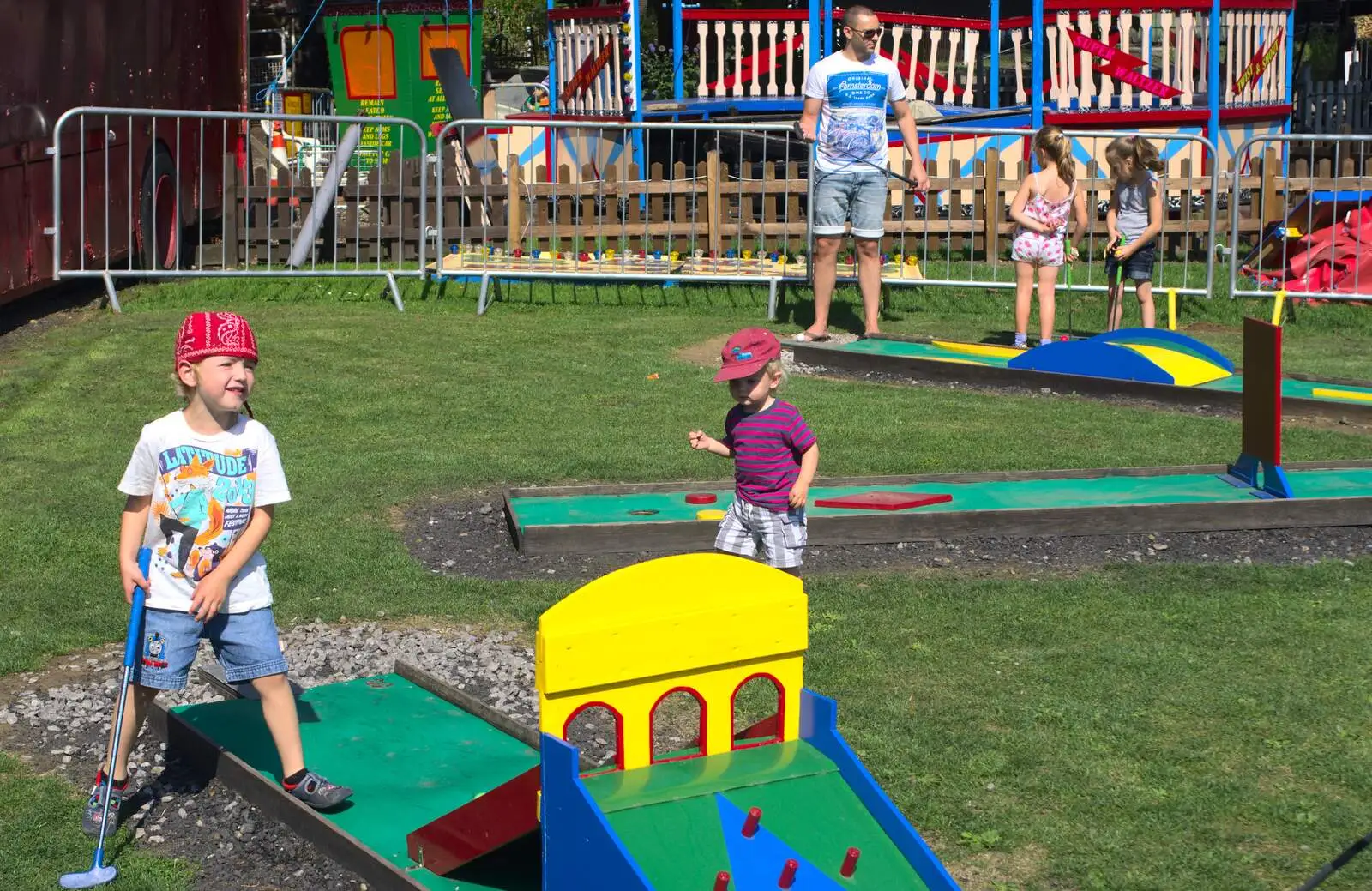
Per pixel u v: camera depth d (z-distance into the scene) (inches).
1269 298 544.1
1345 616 236.4
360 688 207.5
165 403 366.9
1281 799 175.5
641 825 137.3
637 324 493.4
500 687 210.7
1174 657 218.5
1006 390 410.9
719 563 150.1
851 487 303.9
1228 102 715.4
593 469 319.9
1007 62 842.2
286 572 255.6
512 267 531.5
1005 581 254.1
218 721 193.0
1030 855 163.9
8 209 437.1
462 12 876.0
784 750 152.8
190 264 608.7
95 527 276.5
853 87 445.7
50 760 187.8
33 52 452.1
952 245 655.1
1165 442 349.4
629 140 702.5
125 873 159.3
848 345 456.1
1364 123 912.3
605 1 900.0
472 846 150.6
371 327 472.7
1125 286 564.7
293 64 1059.3
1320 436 360.8
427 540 275.7
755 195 659.4
